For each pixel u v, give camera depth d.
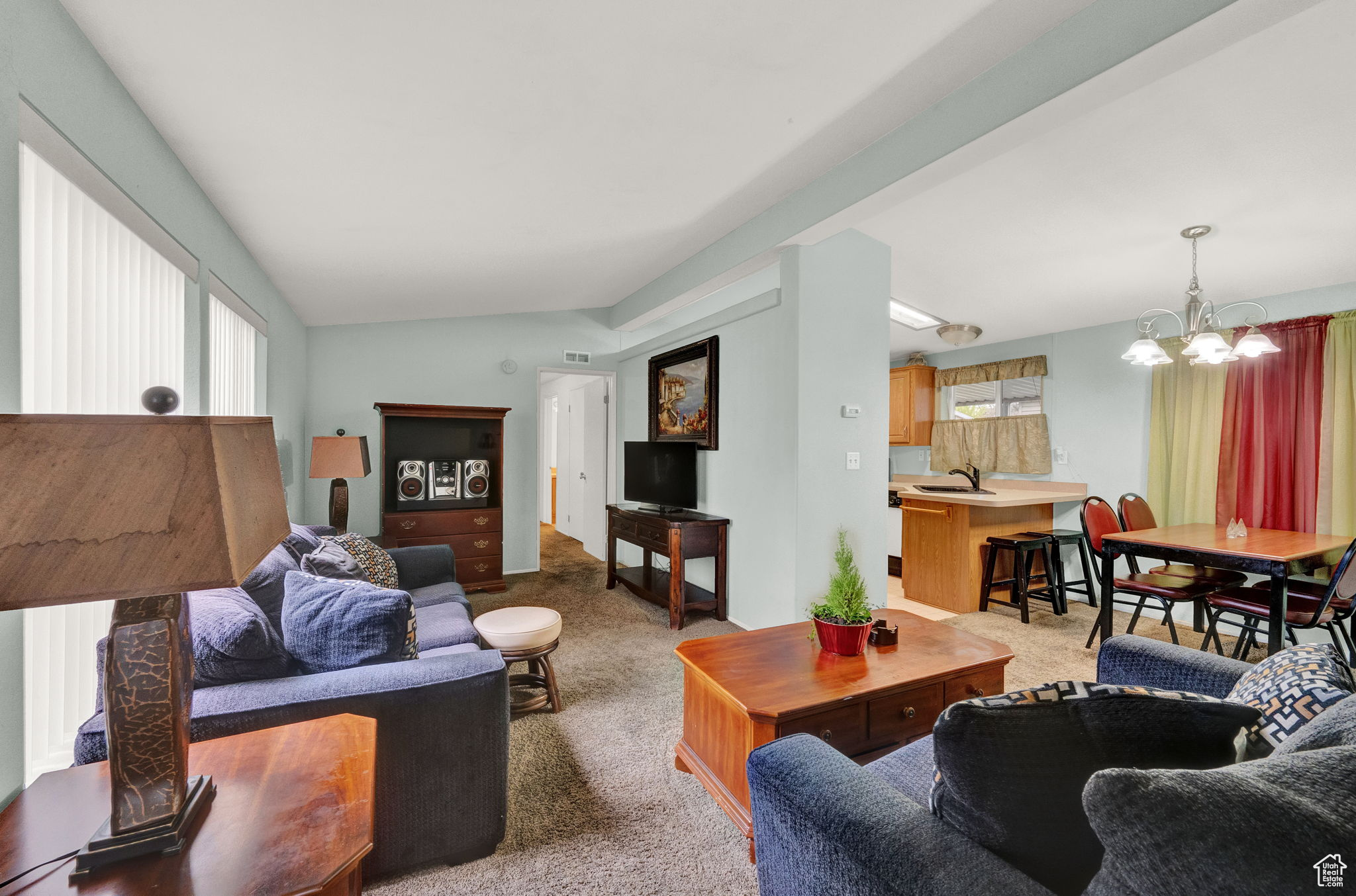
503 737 1.64
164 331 1.91
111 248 1.60
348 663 1.65
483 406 5.05
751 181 2.79
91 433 0.75
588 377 6.52
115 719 0.86
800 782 1.08
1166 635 3.79
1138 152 2.42
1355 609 2.82
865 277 3.45
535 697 2.61
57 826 0.96
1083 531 4.43
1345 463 3.36
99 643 1.29
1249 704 1.02
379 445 4.93
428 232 2.88
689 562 4.63
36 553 0.71
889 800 1.00
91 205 1.50
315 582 1.74
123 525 0.75
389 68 1.57
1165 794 0.61
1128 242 3.19
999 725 0.80
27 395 1.30
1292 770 0.64
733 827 1.78
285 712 1.40
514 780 2.03
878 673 1.84
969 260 3.69
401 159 2.08
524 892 1.52
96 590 0.73
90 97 1.41
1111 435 4.49
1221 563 2.89
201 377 2.18
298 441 4.28
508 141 2.06
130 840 0.86
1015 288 4.03
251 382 3.01
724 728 1.80
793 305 3.26
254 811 0.99
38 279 1.32
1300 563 3.47
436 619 2.56
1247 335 2.81
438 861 1.60
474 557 4.73
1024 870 0.85
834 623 1.99
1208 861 0.59
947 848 0.87
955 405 5.77
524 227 3.00
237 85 1.59
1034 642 3.57
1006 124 1.95
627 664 3.12
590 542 6.50
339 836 0.92
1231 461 3.83
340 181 2.20
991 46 1.87
